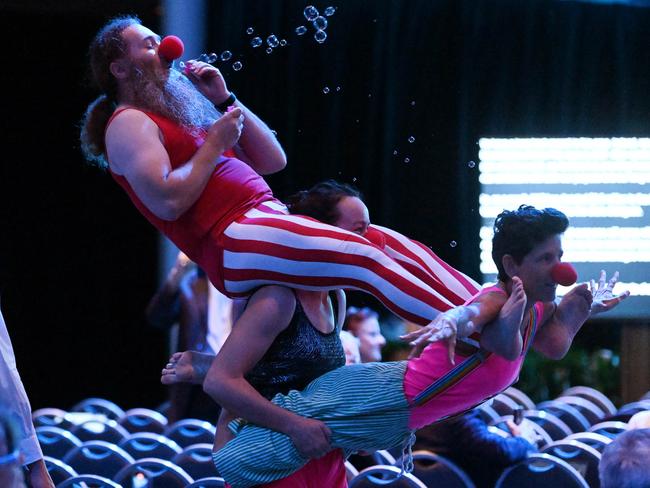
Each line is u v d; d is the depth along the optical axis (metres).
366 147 10.58
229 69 10.35
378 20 10.48
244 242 3.56
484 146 10.65
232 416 3.82
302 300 3.72
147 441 5.80
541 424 5.98
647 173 10.63
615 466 3.01
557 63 10.65
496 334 3.30
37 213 11.79
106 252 11.88
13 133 11.61
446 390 3.51
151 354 11.98
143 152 3.59
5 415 2.04
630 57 10.66
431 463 4.86
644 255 10.53
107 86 3.83
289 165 10.53
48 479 3.67
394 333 10.32
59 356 11.99
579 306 3.72
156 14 10.52
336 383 3.64
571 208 10.62
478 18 10.55
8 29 11.20
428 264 3.76
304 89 10.49
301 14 10.41
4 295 11.88
